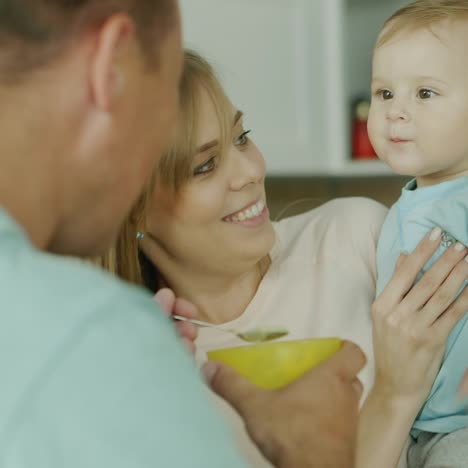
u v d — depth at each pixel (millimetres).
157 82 572
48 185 529
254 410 923
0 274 452
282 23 2496
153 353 435
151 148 597
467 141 1194
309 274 1279
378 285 1243
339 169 2541
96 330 427
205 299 1295
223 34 2379
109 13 518
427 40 1185
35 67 500
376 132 1264
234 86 2408
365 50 2891
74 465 396
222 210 1188
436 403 1176
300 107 2551
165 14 570
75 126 522
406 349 1101
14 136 503
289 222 1429
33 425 401
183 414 420
